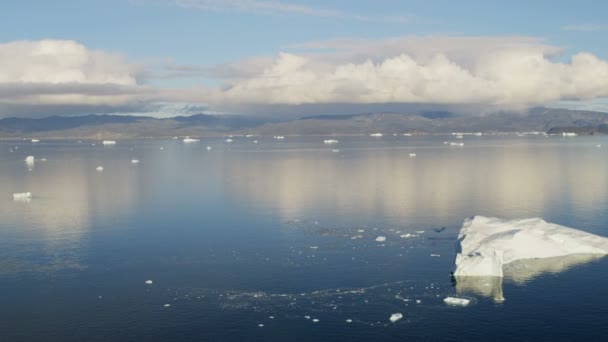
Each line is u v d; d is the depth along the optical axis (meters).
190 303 51.69
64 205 106.38
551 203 100.06
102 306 51.25
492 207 97.00
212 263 64.19
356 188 126.00
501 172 157.75
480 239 66.81
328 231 79.62
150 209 100.44
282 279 58.09
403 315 48.22
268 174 163.38
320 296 53.00
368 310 49.44
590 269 58.81
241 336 44.69
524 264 60.75
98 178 157.88
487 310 48.94
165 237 77.19
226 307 50.62
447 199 107.19
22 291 55.41
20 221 89.94
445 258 64.81
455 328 45.53
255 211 96.81
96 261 65.69
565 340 43.28
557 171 158.25
